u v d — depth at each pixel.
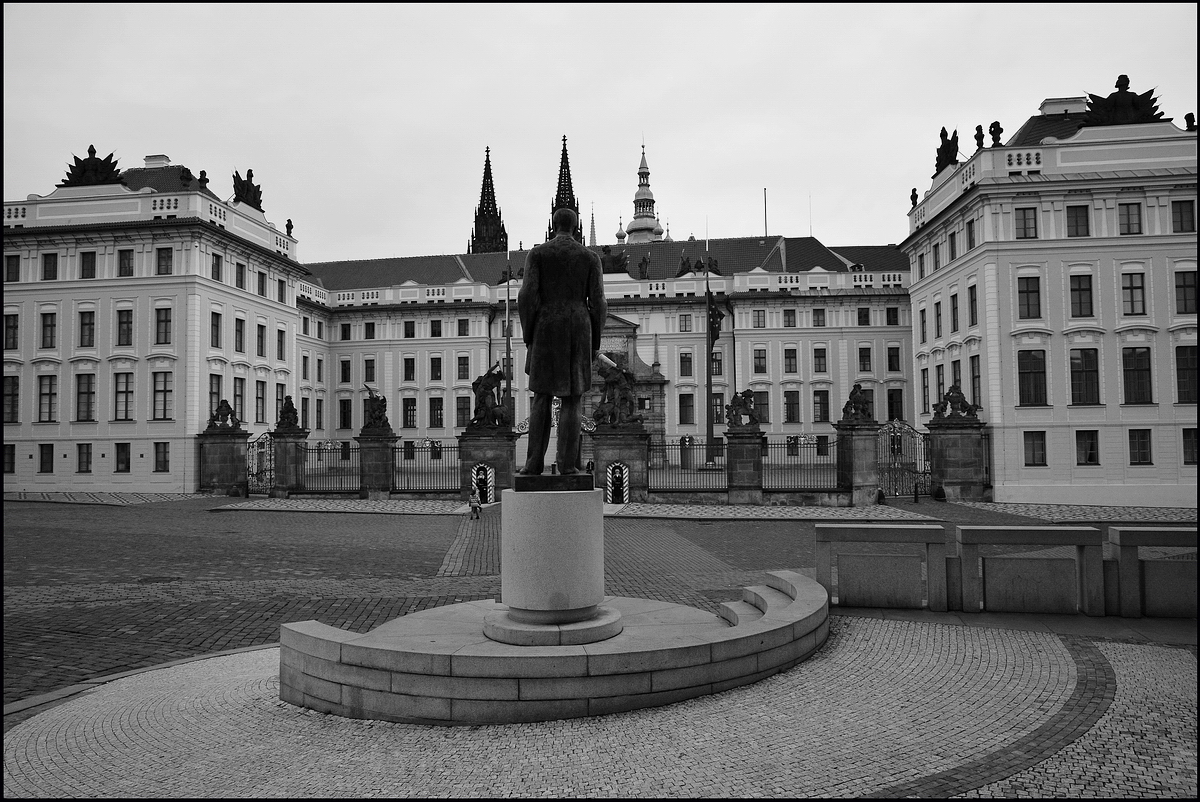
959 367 48.59
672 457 72.25
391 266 90.50
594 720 8.60
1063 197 43.25
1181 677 9.90
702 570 20.09
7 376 52.59
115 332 51.72
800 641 10.59
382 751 7.99
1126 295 42.62
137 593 17.66
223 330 54.53
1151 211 42.50
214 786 7.28
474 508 34.28
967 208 46.69
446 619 11.54
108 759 8.03
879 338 75.12
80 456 51.41
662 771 7.29
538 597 9.95
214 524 32.47
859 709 8.82
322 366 80.50
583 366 11.11
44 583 18.98
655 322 79.31
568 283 11.20
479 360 80.00
